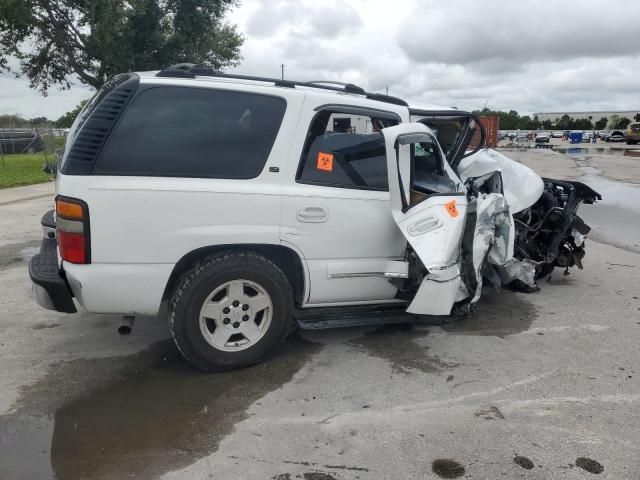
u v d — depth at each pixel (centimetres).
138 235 339
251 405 339
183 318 357
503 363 405
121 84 348
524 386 370
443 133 539
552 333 464
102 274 337
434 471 279
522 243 575
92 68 2550
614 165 2392
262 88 369
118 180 333
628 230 927
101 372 380
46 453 288
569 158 2986
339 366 395
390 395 354
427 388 365
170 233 345
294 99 373
